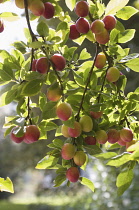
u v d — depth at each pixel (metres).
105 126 1.21
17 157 5.12
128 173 1.13
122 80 1.25
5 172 5.55
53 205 5.53
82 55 1.28
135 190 3.03
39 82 1.10
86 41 3.62
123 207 3.06
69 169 1.15
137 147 0.88
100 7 1.21
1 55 1.18
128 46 4.08
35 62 1.17
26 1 1.11
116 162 1.04
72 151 1.13
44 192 6.23
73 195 5.53
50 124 1.16
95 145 1.16
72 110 1.14
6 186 1.22
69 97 1.19
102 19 1.20
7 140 4.98
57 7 1.17
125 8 1.23
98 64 1.23
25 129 1.10
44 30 1.12
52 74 1.11
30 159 5.04
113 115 1.26
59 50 1.21
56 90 1.10
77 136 1.14
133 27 4.02
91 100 1.26
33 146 4.67
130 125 1.26
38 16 1.18
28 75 1.10
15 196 7.37
